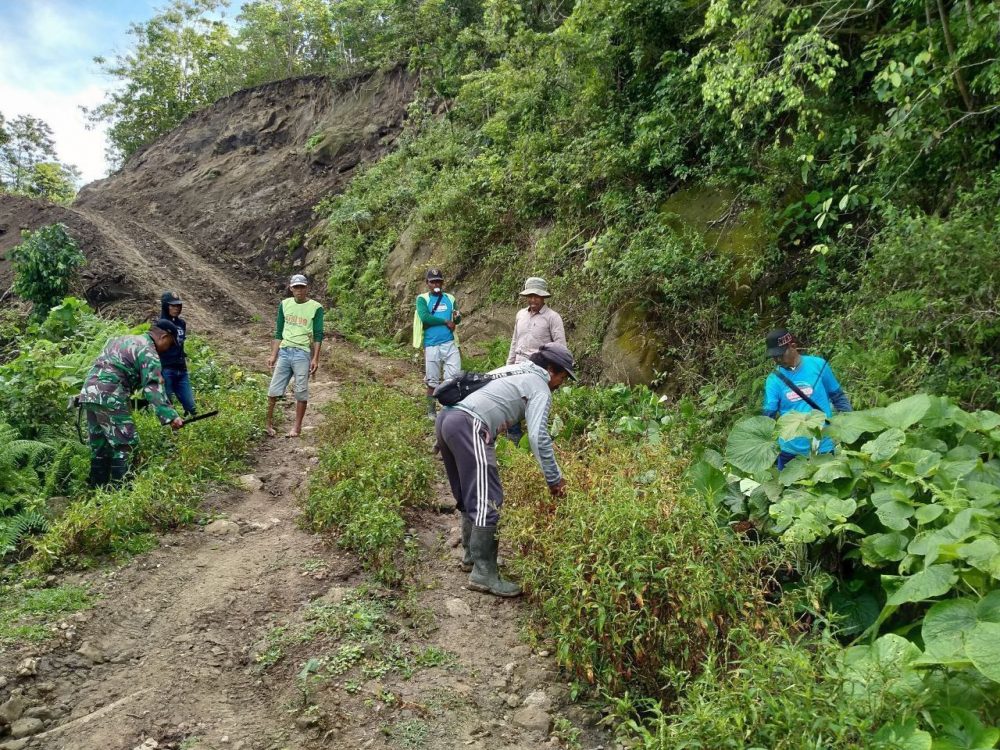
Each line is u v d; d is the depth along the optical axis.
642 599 3.15
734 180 8.05
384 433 6.28
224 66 40.88
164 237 22.33
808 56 6.62
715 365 6.74
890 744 2.24
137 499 4.87
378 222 16.73
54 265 13.55
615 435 6.15
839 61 6.36
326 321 14.81
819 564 3.70
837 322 5.93
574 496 3.96
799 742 2.39
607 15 10.32
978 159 6.14
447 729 2.99
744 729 2.52
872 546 3.37
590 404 6.96
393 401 7.92
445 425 4.05
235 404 7.66
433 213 13.27
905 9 6.58
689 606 3.10
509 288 10.73
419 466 5.56
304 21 35.03
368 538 4.37
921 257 5.32
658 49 9.93
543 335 6.33
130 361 5.49
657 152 8.89
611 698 3.04
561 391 7.19
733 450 4.18
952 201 6.25
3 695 3.09
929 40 6.14
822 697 2.49
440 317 7.56
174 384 6.96
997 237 5.13
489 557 4.12
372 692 3.18
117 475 5.48
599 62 10.37
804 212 7.12
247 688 3.30
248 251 21.02
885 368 5.24
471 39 15.51
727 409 6.01
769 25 6.84
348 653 3.42
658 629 3.15
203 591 4.11
